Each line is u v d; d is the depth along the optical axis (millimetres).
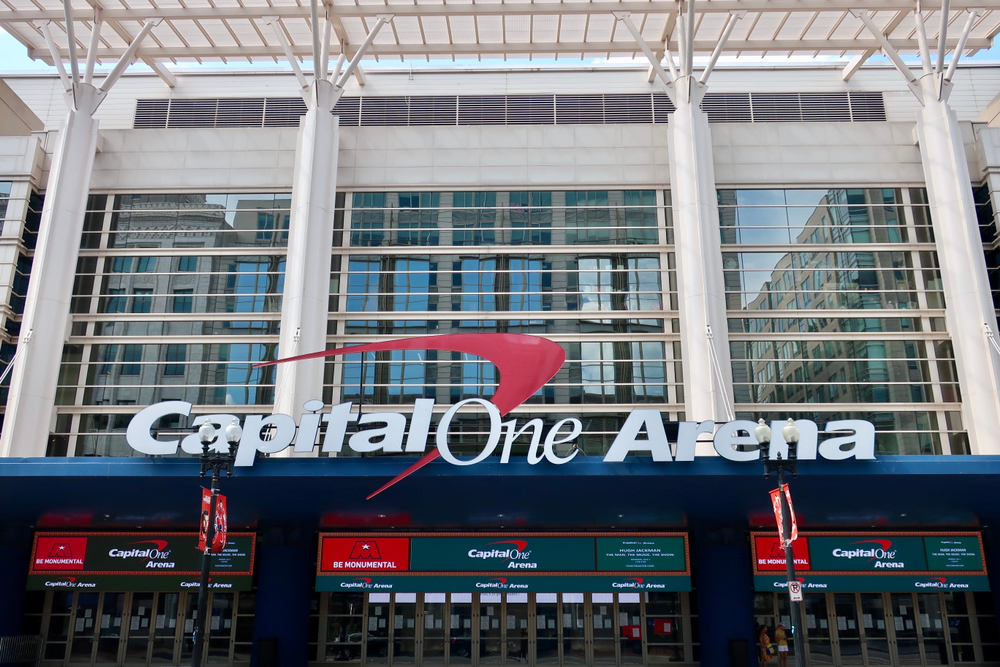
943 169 37000
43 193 38875
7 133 42375
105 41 43562
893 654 31938
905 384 35531
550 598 32594
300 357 30562
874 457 24188
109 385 35750
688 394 34500
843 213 38000
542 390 35438
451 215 37969
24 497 26578
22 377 33938
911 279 37062
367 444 24984
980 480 24500
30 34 43062
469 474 24344
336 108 47250
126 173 38594
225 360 36094
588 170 38438
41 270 35375
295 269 35781
